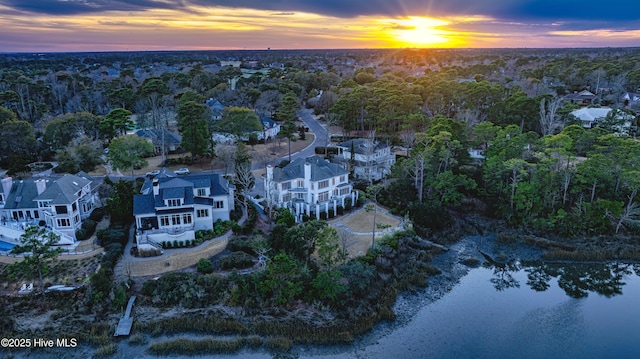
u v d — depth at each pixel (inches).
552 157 2859.3
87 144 3385.8
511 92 4810.5
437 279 2228.1
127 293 1881.2
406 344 1715.1
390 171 3348.9
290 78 7293.3
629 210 2608.3
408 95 4220.0
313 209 2711.6
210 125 4119.1
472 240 2694.4
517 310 1971.0
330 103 5561.0
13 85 5295.3
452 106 4793.3
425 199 2925.7
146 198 2342.5
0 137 3462.1
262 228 2498.8
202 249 2228.1
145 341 1690.5
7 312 1769.2
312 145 4298.7
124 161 3065.9
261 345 1676.9
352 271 1977.1
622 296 2114.9
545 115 3860.7
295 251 2092.8
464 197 3002.0
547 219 2755.9
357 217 2768.2
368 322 1809.8
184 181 2443.4
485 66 7824.8
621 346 1742.1
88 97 5369.1
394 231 2532.0
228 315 1820.9
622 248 2549.2
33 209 2406.5
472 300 2046.0
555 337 1788.9
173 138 3998.5
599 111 4274.1
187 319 1779.0
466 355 1662.2
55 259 1957.4
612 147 2903.5
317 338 1712.6
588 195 2854.3
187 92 4963.1
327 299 1897.1
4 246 2210.9
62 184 2379.4
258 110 5329.7
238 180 2810.0
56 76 6505.9
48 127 3727.9
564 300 2070.6
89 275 1948.8
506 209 2851.9
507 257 2497.5
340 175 2888.8
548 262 2458.2
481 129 3346.5
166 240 2245.3
